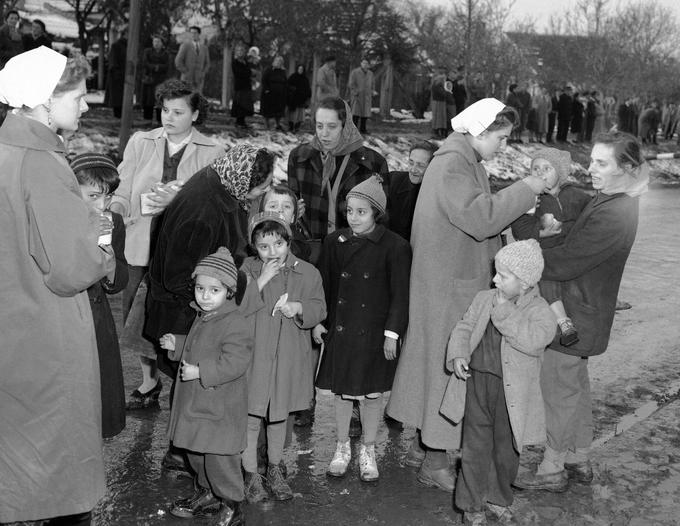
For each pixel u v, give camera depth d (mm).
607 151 4117
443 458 4297
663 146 36531
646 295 9547
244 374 3746
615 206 4105
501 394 3828
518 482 4324
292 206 4340
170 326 4055
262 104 18938
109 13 21578
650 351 7113
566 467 4465
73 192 3010
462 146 4215
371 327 4277
